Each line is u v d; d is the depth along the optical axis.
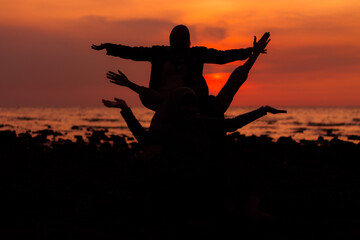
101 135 30.17
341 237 5.11
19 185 9.23
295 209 6.71
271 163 13.65
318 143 24.83
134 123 5.03
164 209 5.53
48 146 21.03
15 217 6.38
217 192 5.14
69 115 109.81
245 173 5.28
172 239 4.94
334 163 14.05
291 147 19.81
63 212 6.68
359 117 104.81
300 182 9.59
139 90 5.93
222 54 6.43
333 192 8.20
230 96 6.16
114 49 6.29
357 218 6.13
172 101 5.13
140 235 5.13
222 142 5.71
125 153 17.59
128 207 6.84
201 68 6.30
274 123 74.19
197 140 5.17
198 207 5.26
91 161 14.48
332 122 77.38
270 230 5.26
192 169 5.20
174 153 5.26
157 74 6.24
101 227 5.70
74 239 5.11
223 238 4.94
